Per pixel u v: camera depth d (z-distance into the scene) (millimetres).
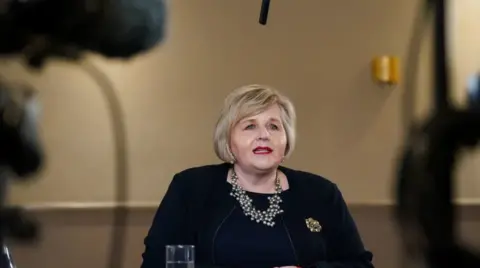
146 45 523
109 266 694
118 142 673
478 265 418
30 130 514
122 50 518
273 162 2982
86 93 5211
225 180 3086
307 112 6035
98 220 5344
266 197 3035
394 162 469
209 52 5848
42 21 499
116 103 658
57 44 511
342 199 3219
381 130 6047
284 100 3068
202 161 5816
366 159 6082
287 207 3033
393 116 5918
